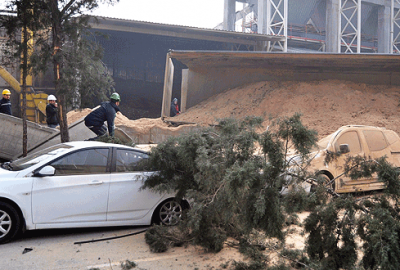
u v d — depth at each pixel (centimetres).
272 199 408
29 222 532
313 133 434
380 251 329
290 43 5322
